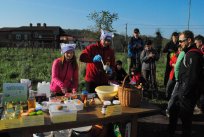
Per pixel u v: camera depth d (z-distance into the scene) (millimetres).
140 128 6023
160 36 16344
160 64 18062
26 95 3955
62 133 4430
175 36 7938
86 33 16938
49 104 3756
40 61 18641
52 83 4672
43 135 4273
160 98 8430
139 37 9430
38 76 12141
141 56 8750
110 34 5234
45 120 3439
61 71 4613
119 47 22469
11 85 3898
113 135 4590
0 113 3586
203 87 4734
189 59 4523
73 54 4609
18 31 60188
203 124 6281
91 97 4453
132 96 4043
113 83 4945
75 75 4707
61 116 3412
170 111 5109
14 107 3688
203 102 6973
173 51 8000
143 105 4246
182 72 4656
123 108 4031
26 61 17844
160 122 6414
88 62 5230
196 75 4480
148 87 8578
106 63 5180
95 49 5258
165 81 8344
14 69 13820
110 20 15523
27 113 3318
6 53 22750
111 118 3777
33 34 59312
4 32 61156
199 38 5941
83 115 3701
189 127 4848
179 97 4730
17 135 3271
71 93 4453
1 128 3137
